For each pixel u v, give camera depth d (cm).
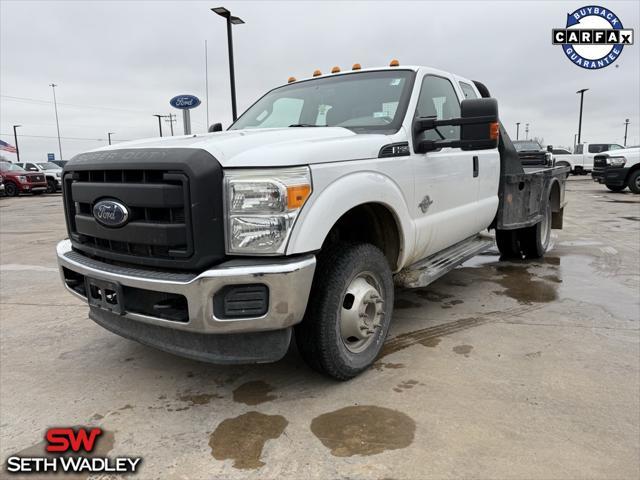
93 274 287
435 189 378
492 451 234
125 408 285
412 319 422
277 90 457
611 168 1675
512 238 629
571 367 321
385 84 385
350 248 295
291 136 295
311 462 229
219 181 250
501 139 500
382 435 249
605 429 250
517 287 519
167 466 231
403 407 276
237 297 249
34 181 2494
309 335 286
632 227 936
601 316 421
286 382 311
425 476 217
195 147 255
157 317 265
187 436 255
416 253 369
